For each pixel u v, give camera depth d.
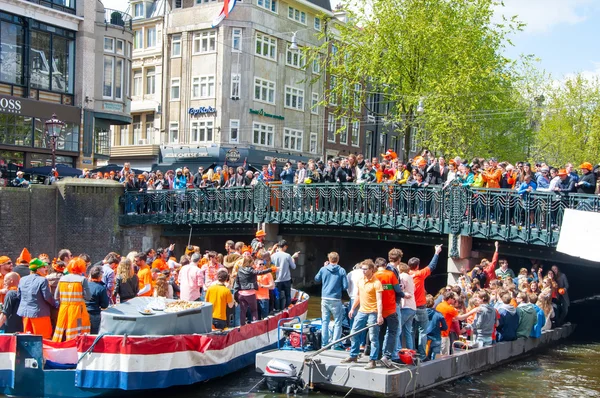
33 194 27.28
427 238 20.77
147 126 44.38
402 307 11.28
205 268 14.81
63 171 29.84
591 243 15.02
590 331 19.16
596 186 16.56
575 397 12.16
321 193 22.39
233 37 40.62
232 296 13.29
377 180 21.05
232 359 12.84
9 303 11.17
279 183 24.16
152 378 11.16
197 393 11.88
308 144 46.12
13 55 31.22
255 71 41.22
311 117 46.28
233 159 38.78
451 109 29.52
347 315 12.57
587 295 27.19
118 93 36.16
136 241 28.81
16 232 26.73
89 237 28.47
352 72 32.09
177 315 11.67
